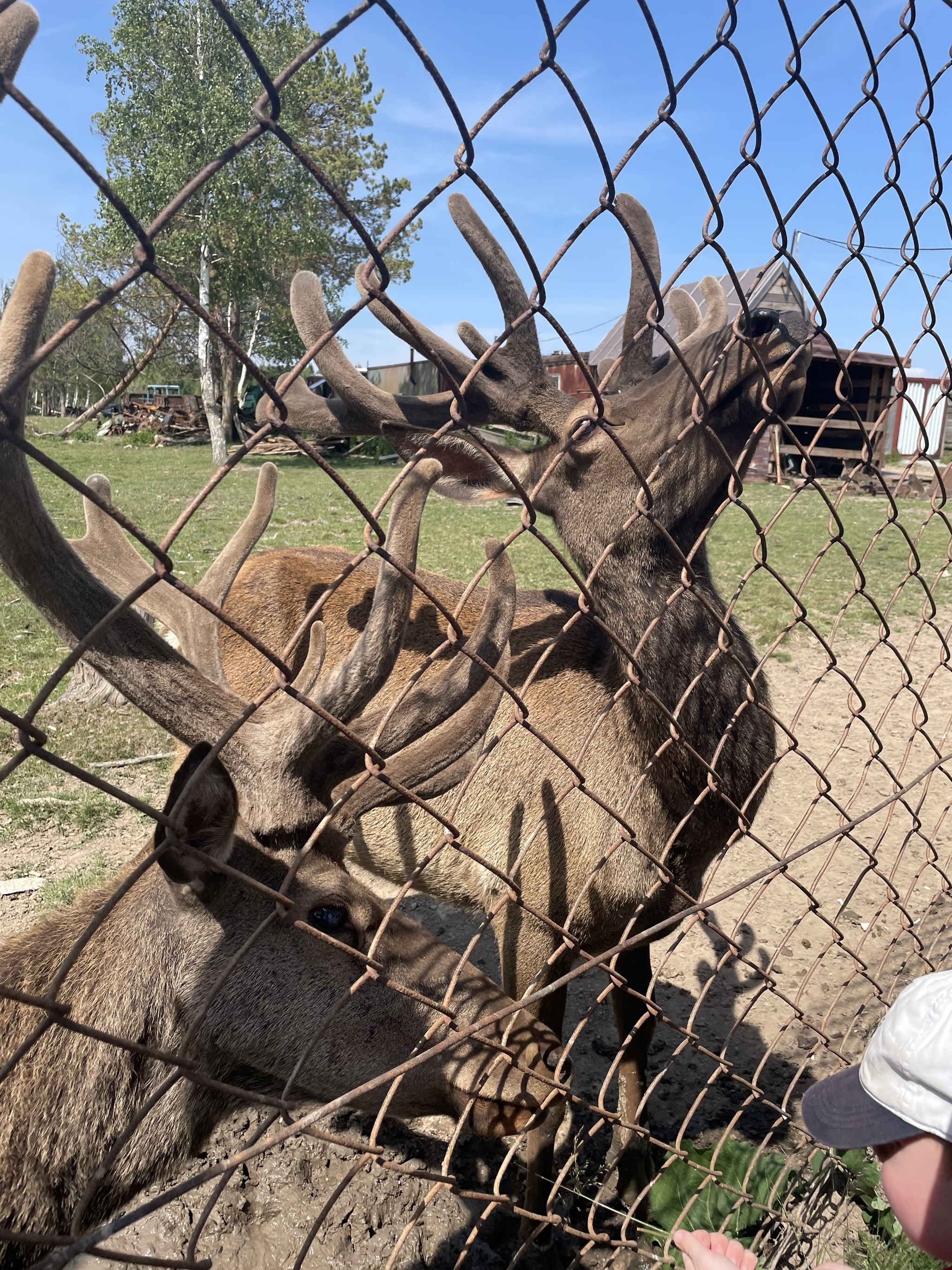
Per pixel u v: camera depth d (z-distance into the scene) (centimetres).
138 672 156
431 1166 285
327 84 1583
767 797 553
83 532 1263
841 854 481
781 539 1464
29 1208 172
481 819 287
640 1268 245
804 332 227
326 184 88
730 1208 242
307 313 178
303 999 185
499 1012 144
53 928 195
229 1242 256
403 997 189
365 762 184
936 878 455
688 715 254
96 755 575
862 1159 260
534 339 268
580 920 267
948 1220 120
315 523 1525
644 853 175
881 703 702
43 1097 174
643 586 258
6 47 75
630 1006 277
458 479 289
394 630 161
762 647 841
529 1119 192
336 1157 283
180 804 100
